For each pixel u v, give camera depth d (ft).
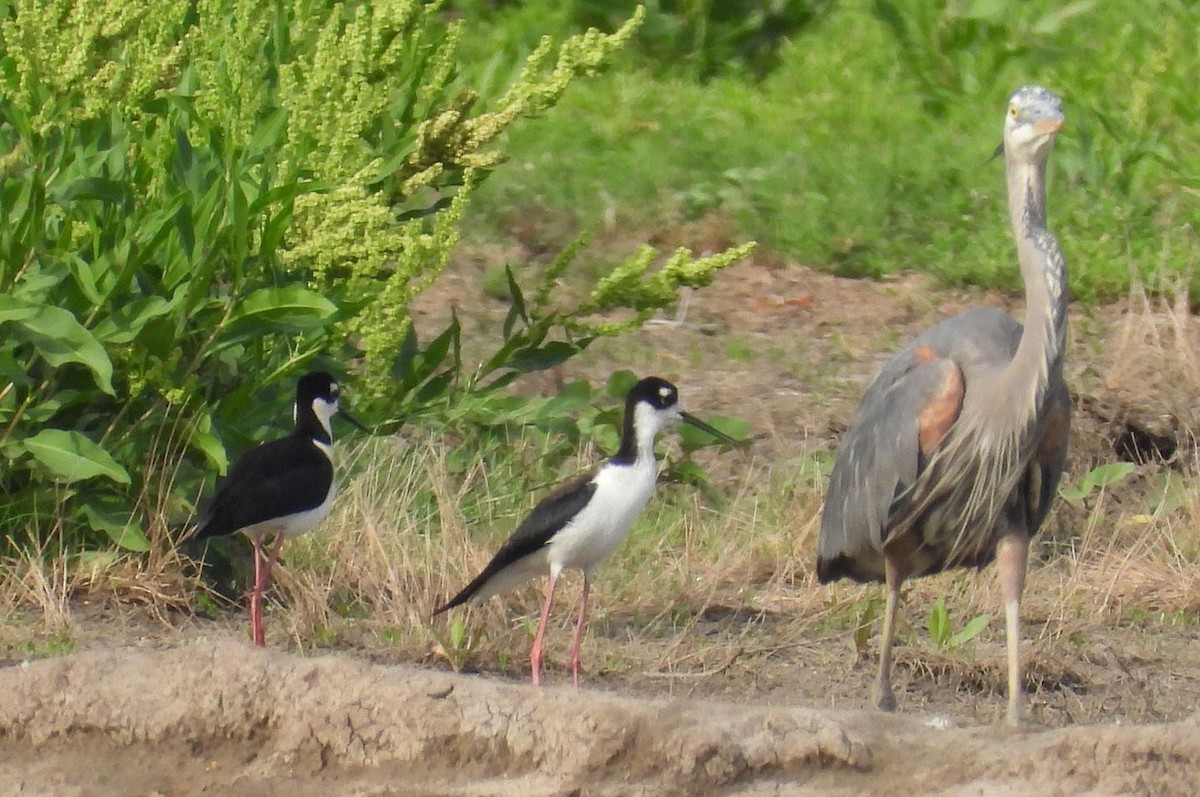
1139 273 59.36
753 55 79.92
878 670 34.73
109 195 37.19
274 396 41.16
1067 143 67.82
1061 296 32.07
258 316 37.19
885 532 34.37
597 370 53.21
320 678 29.27
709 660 37.09
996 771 27.84
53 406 37.11
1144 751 27.48
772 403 51.26
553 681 35.91
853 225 63.41
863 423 35.01
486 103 71.97
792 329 57.06
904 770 28.07
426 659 36.35
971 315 34.99
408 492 41.52
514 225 63.00
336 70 39.17
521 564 35.45
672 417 36.22
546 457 44.83
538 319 45.01
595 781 28.04
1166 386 50.44
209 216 36.83
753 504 44.50
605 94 74.18
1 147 38.17
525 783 28.19
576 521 34.88
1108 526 44.93
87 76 37.83
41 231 37.29
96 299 36.58
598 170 66.23
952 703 36.06
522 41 77.56
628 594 40.16
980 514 33.35
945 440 33.30
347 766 28.84
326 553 39.32
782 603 40.81
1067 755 27.71
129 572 37.11
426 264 40.22
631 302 43.98
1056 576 42.57
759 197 64.75
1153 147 68.13
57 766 28.89
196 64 39.68
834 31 80.23
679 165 67.00
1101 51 77.10
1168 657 38.75
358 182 38.73
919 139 71.00
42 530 37.70
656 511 44.24
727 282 60.70
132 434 38.01
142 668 29.68
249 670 29.37
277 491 35.24
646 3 79.30
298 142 39.19
